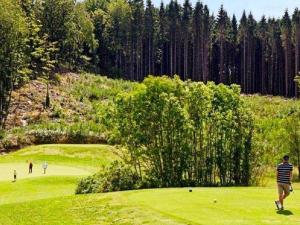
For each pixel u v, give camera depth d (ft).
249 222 61.26
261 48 493.36
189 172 163.94
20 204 98.37
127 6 481.87
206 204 75.41
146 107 162.40
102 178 142.92
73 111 310.45
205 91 167.12
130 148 164.04
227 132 165.99
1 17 315.78
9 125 286.25
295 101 382.63
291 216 64.85
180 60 481.87
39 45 375.66
